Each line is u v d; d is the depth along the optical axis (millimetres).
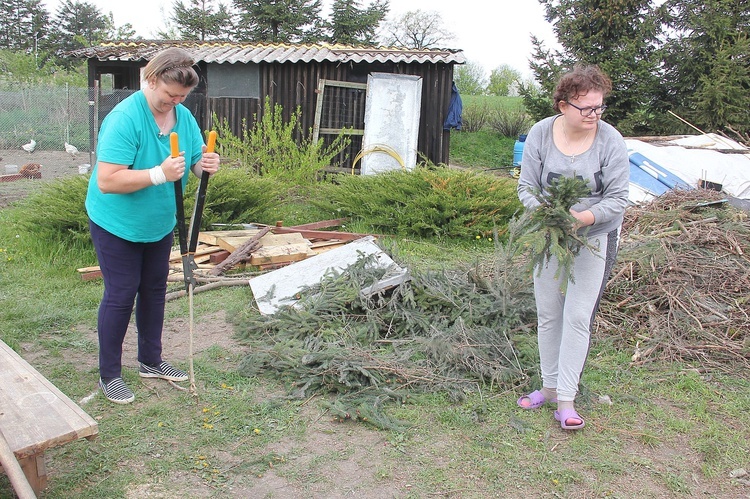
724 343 4672
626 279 5359
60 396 2920
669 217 6590
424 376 4145
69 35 60719
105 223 3547
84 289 6000
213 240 7266
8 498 2902
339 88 12820
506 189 8820
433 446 3469
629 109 17875
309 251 7039
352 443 3482
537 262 3369
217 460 3277
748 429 3717
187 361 4441
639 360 4586
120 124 3367
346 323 4891
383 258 5559
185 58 3400
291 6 38031
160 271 3898
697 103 17047
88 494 2951
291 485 3098
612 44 17703
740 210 6809
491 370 4207
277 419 3695
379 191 8992
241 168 9422
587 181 3186
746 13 17172
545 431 3623
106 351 3766
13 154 18125
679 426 3705
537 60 18656
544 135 3525
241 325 4992
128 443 3385
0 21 59562
